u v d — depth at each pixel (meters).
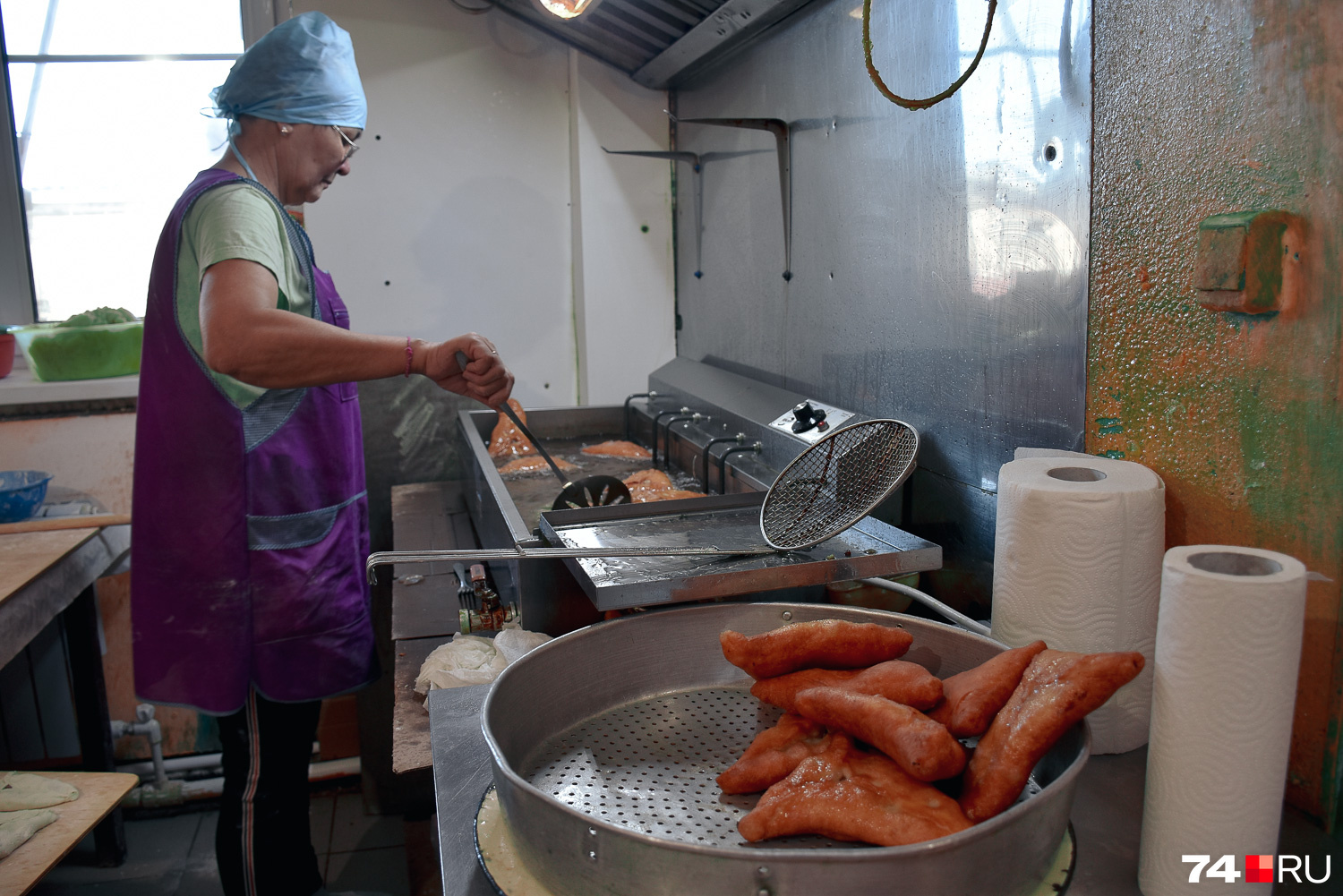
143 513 1.58
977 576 1.41
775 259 2.16
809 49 1.90
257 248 1.38
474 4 2.71
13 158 2.56
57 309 2.70
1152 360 1.03
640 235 2.90
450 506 2.46
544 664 0.89
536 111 2.83
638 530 1.32
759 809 0.72
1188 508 1.00
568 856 0.66
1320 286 0.83
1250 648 0.65
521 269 2.91
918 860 0.60
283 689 1.65
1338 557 0.84
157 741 2.58
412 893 1.98
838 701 0.77
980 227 1.35
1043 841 0.67
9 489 2.25
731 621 1.01
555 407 2.69
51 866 1.49
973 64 1.11
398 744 1.16
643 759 0.88
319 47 1.57
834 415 1.80
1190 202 0.96
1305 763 0.89
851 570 1.15
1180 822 0.69
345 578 1.73
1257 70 0.87
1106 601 0.89
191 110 2.64
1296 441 0.86
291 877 1.82
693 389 2.49
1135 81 1.02
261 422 1.56
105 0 2.54
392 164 2.73
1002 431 1.33
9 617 1.72
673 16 2.26
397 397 2.68
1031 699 0.72
